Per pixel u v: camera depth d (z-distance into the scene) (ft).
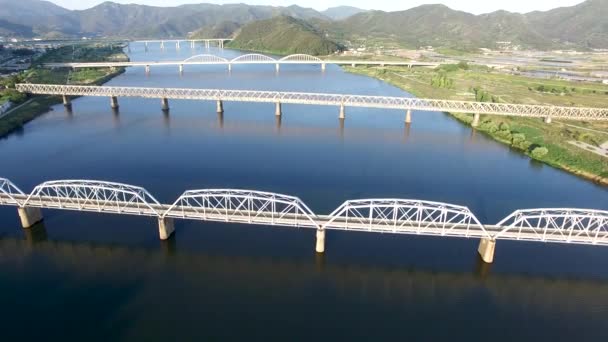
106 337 187.73
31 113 599.16
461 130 554.05
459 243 265.54
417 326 198.08
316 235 264.11
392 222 248.73
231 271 235.20
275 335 190.39
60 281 225.56
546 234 232.53
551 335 193.98
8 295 214.90
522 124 543.39
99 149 454.81
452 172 397.19
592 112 554.05
